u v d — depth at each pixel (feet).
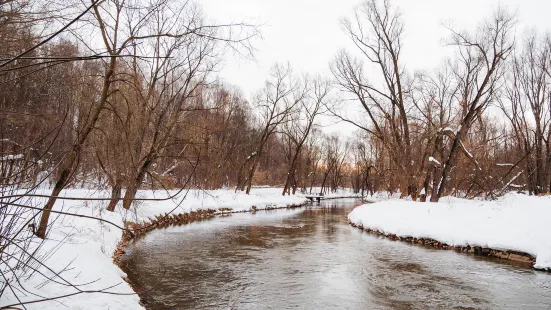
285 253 44.39
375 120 96.12
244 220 77.66
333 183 224.94
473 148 89.10
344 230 65.05
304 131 141.79
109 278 25.23
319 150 202.90
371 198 149.48
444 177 76.69
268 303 27.22
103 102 29.68
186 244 48.34
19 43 14.26
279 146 199.11
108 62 33.42
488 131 110.11
